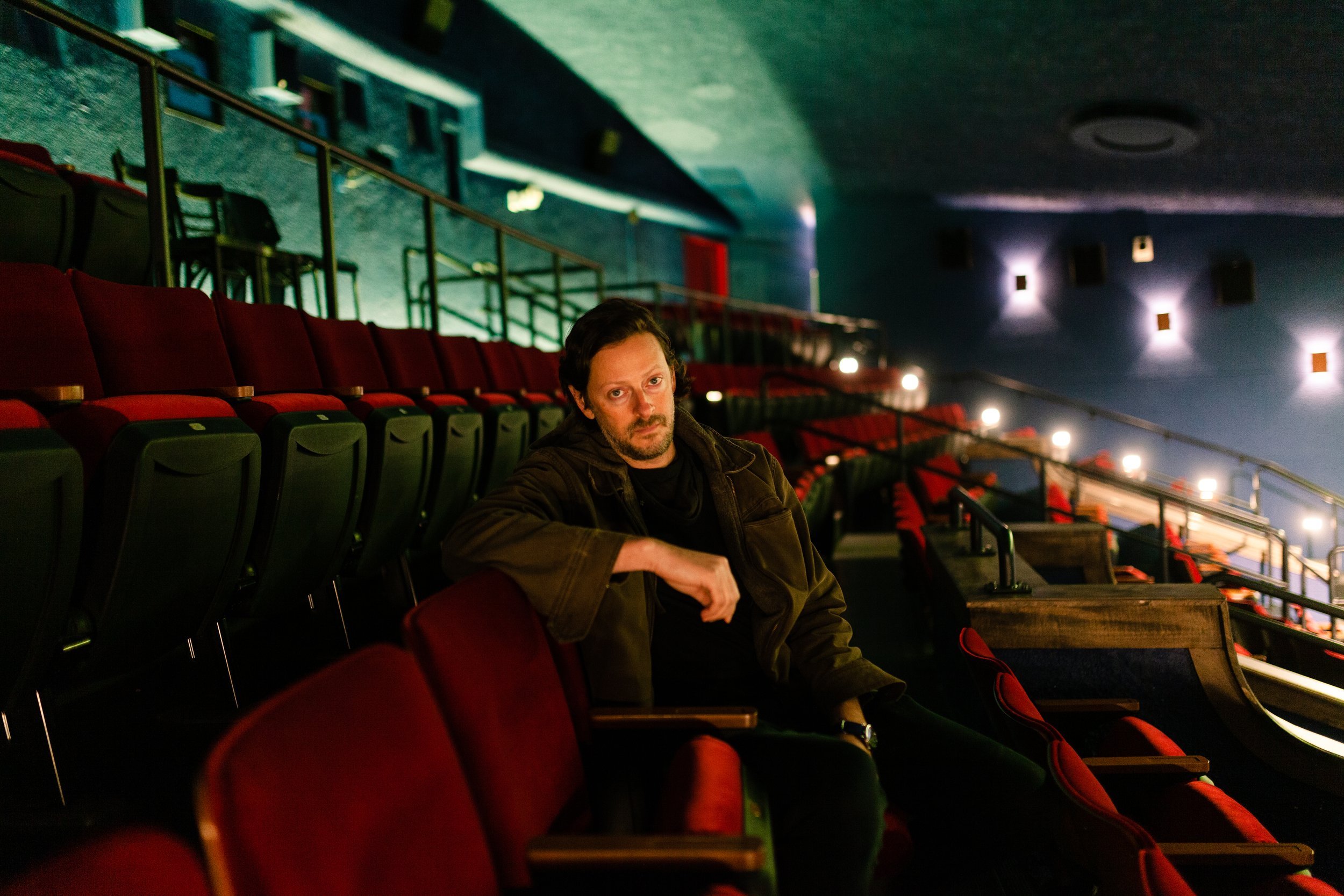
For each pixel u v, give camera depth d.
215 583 1.35
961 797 1.14
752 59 7.00
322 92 5.83
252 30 5.20
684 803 0.77
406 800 0.62
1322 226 7.08
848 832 0.91
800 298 12.97
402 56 6.20
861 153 8.38
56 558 1.02
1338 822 1.49
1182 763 1.27
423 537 2.12
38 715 1.19
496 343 3.10
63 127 4.03
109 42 1.65
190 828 1.11
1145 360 8.34
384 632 2.07
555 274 4.29
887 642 2.63
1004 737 1.26
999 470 7.03
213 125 4.89
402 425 1.80
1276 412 7.34
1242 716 1.57
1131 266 8.48
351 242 5.95
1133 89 6.05
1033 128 7.05
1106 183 7.83
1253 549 6.58
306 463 1.48
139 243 2.25
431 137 6.88
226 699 1.50
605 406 1.12
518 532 1.00
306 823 0.53
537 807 0.83
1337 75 5.21
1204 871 1.19
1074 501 5.70
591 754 1.04
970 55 6.11
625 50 7.45
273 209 5.30
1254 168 6.64
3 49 3.79
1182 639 1.60
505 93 7.52
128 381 1.49
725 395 4.60
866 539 3.92
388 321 6.23
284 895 0.50
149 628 1.25
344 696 0.61
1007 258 9.31
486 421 2.37
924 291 9.59
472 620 0.85
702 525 1.21
